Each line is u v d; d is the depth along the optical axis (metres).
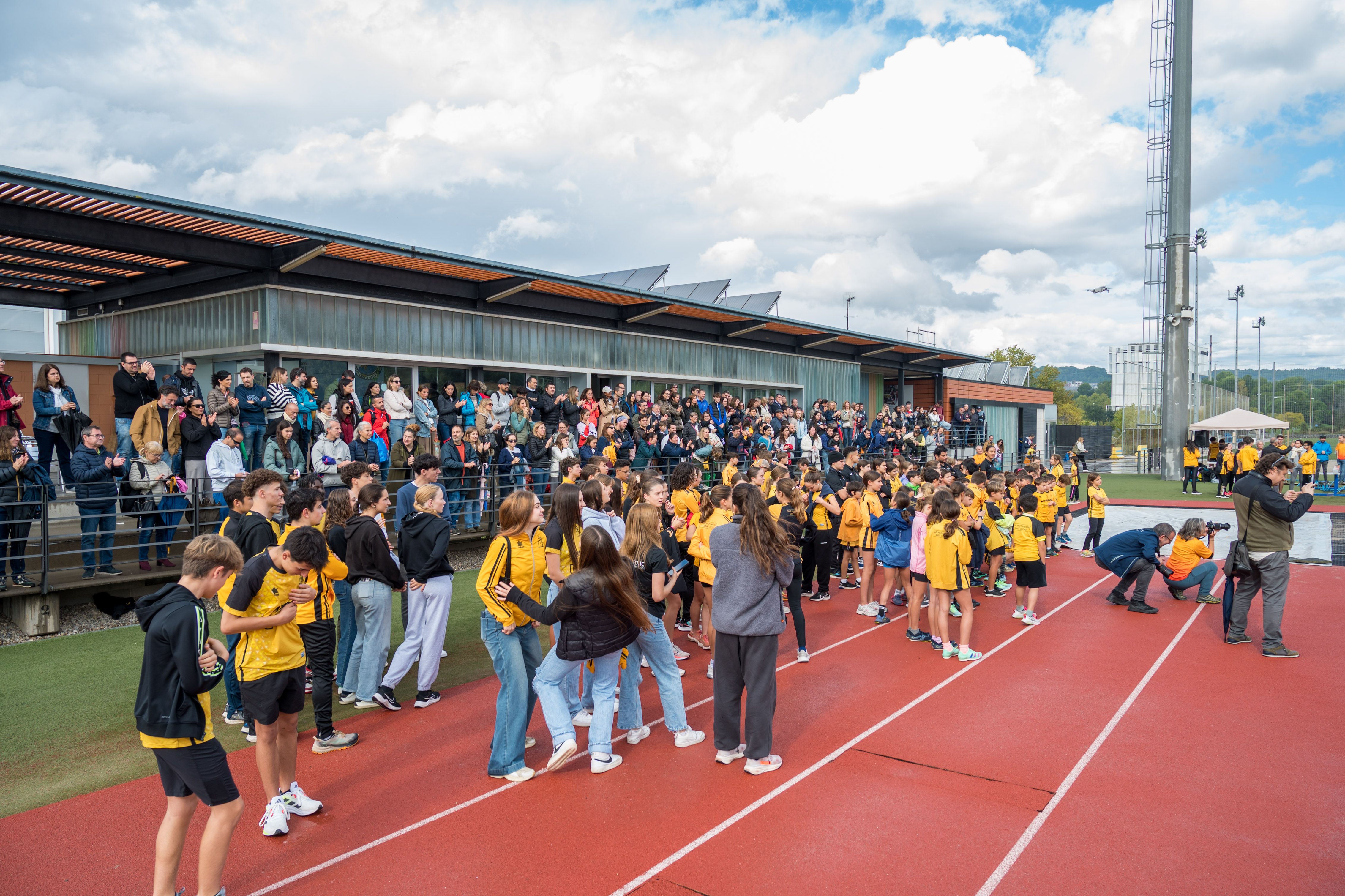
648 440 16.38
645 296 18.36
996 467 29.56
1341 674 7.87
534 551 5.66
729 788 5.34
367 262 13.86
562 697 5.50
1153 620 10.35
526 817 4.95
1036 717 6.68
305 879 4.27
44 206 10.03
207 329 13.69
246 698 4.69
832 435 23.02
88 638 8.69
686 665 8.31
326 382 13.76
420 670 7.01
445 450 12.63
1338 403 91.31
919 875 4.27
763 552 5.47
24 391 13.46
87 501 8.92
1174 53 33.59
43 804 5.14
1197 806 5.07
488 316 16.52
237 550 4.01
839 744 6.09
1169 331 34.69
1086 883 4.20
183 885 4.21
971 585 12.59
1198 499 26.77
